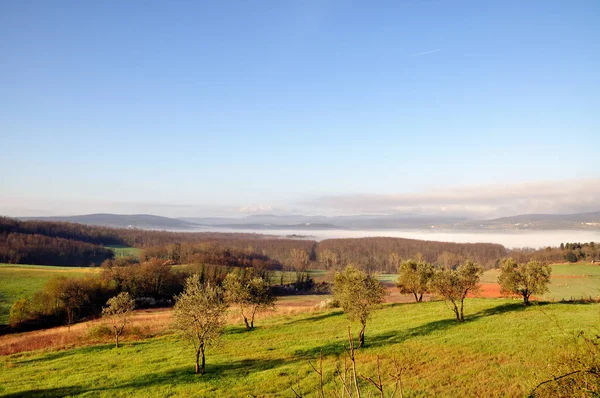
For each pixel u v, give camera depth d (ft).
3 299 314.35
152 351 156.35
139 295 381.81
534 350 123.34
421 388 99.96
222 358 142.51
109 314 181.98
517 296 249.55
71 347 169.17
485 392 94.32
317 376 113.80
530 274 203.41
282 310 256.73
